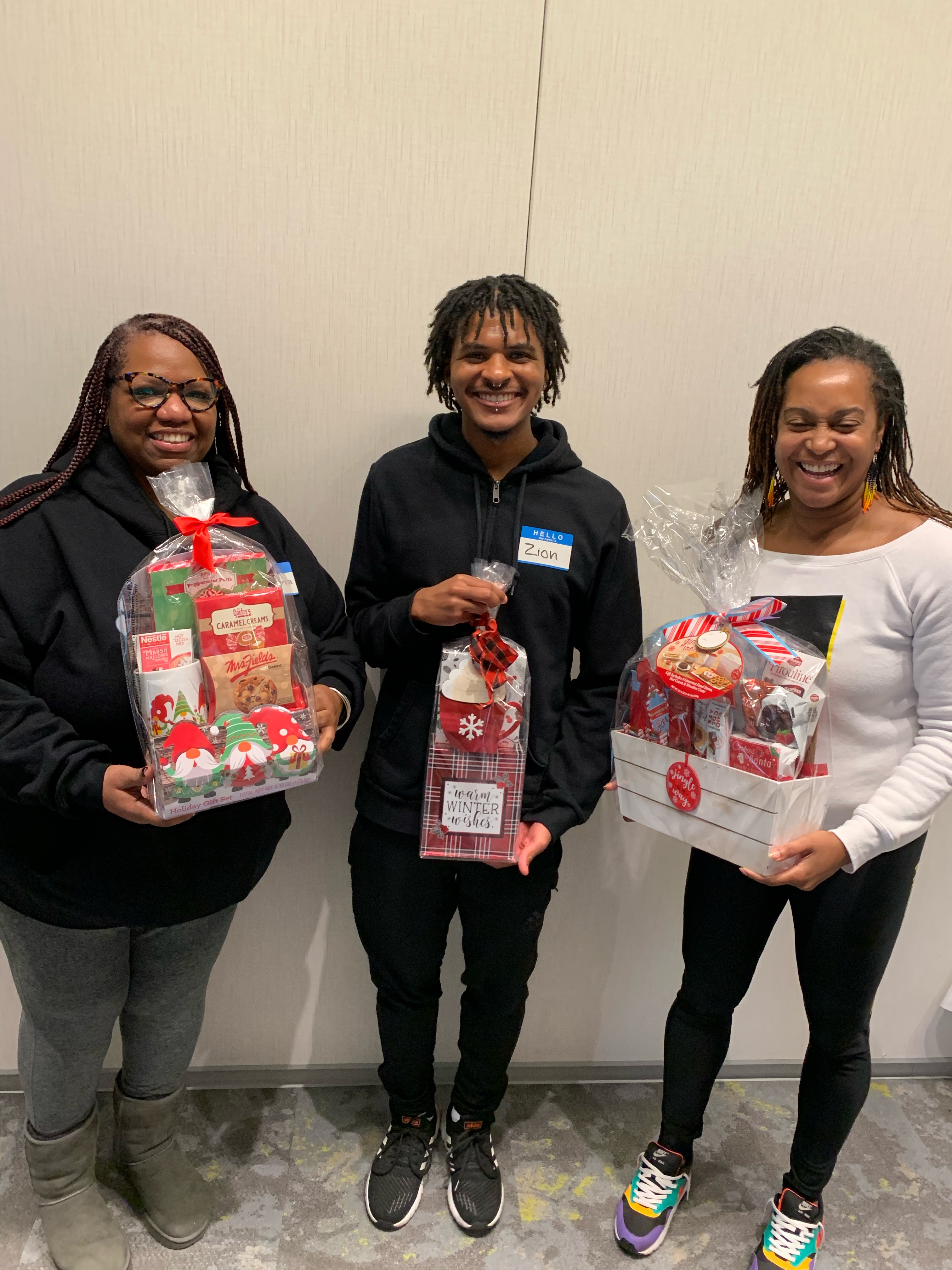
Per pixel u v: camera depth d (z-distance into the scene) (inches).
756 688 40.6
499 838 45.7
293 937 63.5
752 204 54.2
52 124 48.8
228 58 48.8
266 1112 63.4
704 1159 60.9
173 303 52.1
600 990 67.7
